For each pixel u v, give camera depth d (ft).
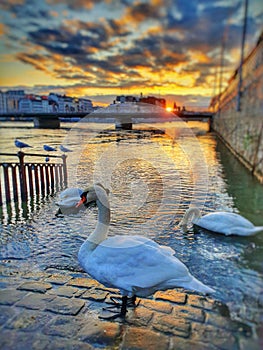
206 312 6.53
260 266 7.43
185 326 6.19
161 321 6.43
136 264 6.47
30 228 11.39
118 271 6.43
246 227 10.23
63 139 14.89
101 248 6.86
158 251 6.87
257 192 13.71
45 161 16.30
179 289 7.65
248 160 19.01
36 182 16.14
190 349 5.44
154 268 6.48
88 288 7.84
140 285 6.26
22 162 15.79
